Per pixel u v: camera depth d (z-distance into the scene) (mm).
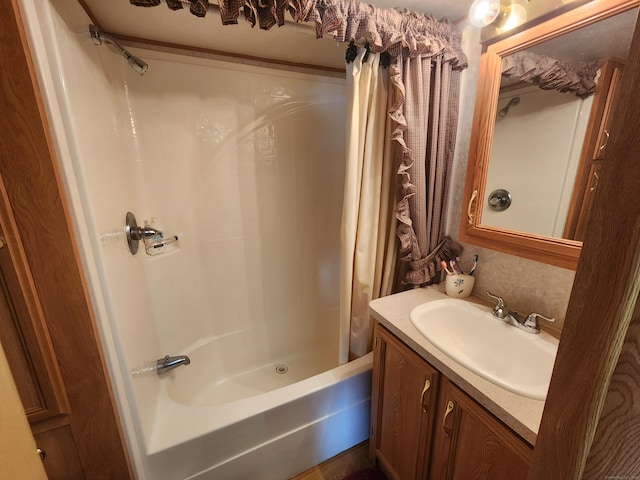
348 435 1484
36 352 753
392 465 1271
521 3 1008
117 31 1249
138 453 1015
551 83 979
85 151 820
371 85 1239
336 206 2062
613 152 317
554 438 421
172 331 1616
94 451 910
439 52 1170
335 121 1898
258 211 1826
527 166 1070
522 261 1159
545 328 1078
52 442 860
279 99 1706
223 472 1198
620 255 315
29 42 624
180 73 1453
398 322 1129
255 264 1898
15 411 418
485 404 789
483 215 1239
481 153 1204
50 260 723
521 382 967
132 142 1391
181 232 1626
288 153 1815
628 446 342
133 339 1072
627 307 316
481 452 827
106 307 874
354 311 1502
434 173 1317
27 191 668
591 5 853
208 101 1544
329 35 1114
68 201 730
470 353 1147
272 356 2061
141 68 1273
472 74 1264
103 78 1097
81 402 852
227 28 1243
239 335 1935
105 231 912
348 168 1291
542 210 1046
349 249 1378
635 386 326
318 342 2199
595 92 886
